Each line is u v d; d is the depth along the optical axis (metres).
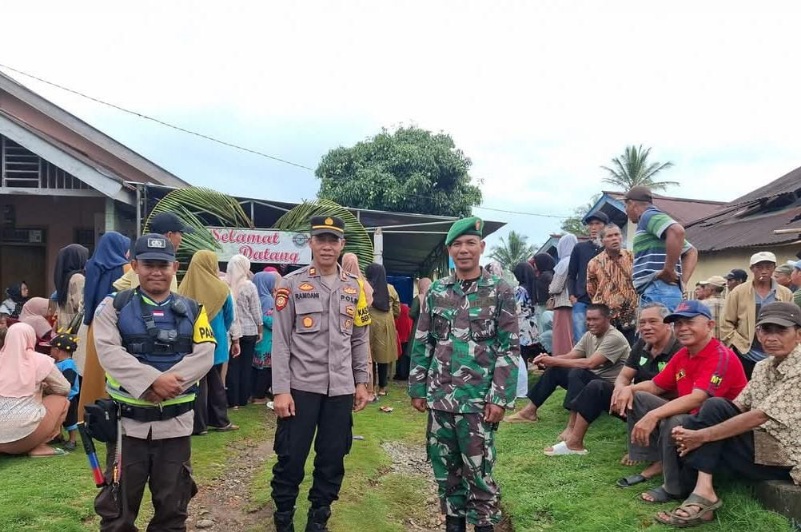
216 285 5.96
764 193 15.67
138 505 3.31
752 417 3.71
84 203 12.51
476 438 3.66
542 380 6.62
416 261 20.45
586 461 5.16
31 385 5.16
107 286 5.10
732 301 6.27
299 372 3.84
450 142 21.20
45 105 13.59
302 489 4.75
